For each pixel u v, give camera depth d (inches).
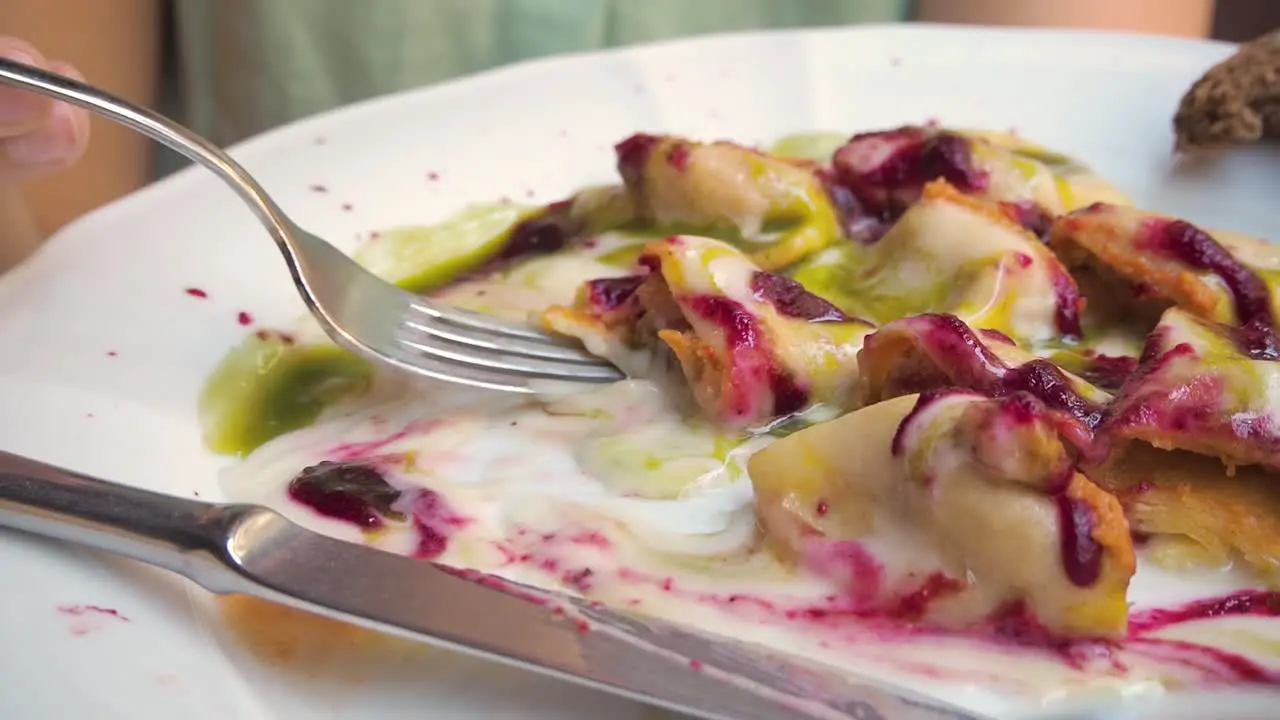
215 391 17.4
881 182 20.0
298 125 20.5
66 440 16.2
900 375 17.0
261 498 16.5
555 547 16.0
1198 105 20.7
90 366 17.0
